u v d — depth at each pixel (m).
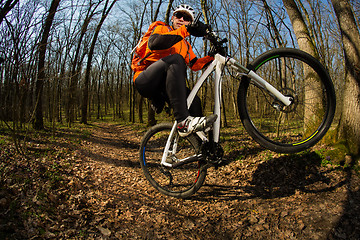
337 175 2.81
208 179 3.55
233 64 2.00
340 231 2.04
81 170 3.98
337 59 11.20
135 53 2.20
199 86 2.20
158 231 2.28
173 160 2.47
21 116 5.34
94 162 5.00
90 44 16.75
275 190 2.92
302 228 2.16
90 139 8.46
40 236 1.84
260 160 3.73
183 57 2.14
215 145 2.12
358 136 2.96
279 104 2.11
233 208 2.67
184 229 2.34
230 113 13.27
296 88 2.58
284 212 2.43
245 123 2.04
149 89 2.12
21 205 2.19
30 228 1.91
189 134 2.11
